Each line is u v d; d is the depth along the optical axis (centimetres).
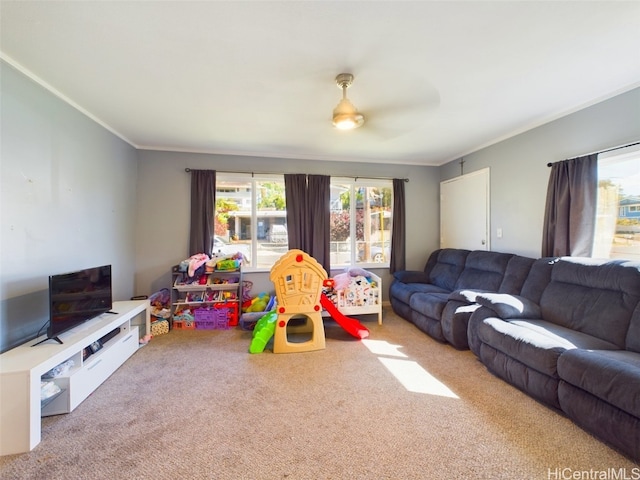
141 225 389
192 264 360
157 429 172
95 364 217
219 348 297
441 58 194
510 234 350
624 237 241
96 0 144
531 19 158
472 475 138
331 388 217
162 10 150
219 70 207
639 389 135
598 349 188
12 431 154
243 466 145
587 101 260
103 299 259
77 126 267
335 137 354
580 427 171
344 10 150
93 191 292
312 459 149
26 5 147
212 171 403
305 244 428
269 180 429
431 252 489
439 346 300
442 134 345
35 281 220
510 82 227
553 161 297
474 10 151
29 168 214
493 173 375
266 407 194
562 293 245
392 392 211
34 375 159
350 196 463
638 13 154
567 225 276
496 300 249
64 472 142
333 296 361
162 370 248
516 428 171
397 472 140
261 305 377
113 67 204
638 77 221
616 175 245
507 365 216
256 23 160
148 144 379
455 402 198
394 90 237
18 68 202
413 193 483
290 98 250
